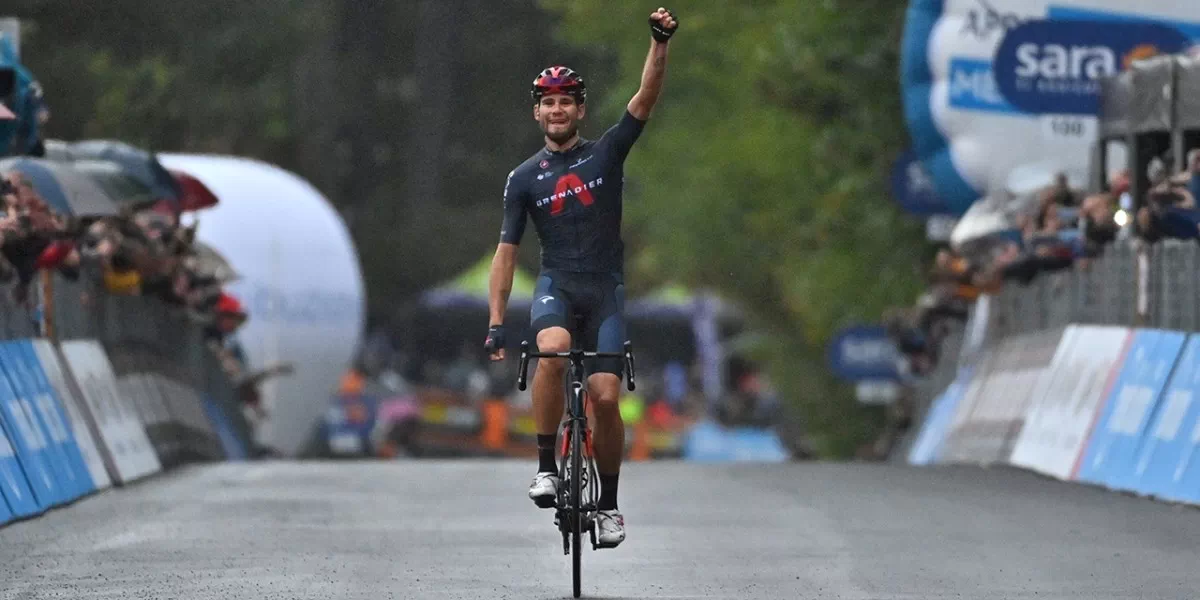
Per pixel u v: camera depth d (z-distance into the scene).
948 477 44.47
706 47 98.56
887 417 98.31
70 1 106.19
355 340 86.88
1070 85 56.31
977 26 56.62
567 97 25.91
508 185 26.02
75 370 42.25
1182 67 43.38
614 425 25.55
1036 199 55.56
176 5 119.56
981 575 26.62
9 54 43.19
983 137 56.78
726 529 32.69
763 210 100.88
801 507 36.72
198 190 62.28
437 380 155.88
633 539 31.20
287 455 84.88
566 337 25.34
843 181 80.31
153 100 105.56
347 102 172.62
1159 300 40.28
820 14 78.88
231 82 124.88
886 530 32.47
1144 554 28.86
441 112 177.38
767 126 95.25
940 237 71.69
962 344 65.00
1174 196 40.62
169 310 56.44
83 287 45.12
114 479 42.53
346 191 168.12
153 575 26.67
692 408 155.88
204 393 61.84
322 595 24.72
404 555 29.06
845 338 84.12
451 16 179.88
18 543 30.69
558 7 101.94
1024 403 50.31
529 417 123.69
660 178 106.75
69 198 41.69
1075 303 47.53
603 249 25.91
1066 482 42.72
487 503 37.72
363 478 44.75
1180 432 37.06
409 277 168.50
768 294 112.56
